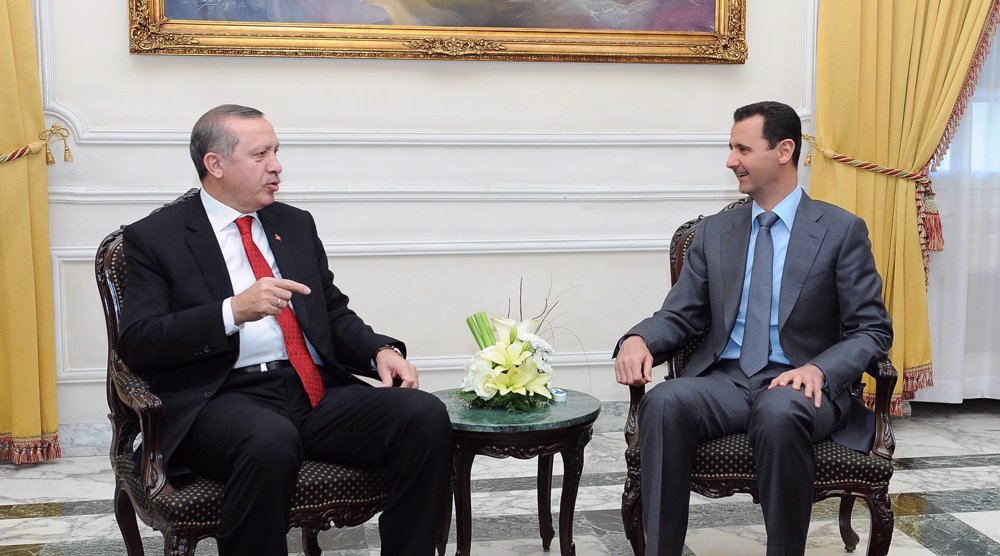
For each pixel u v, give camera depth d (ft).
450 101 13.39
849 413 8.24
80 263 12.73
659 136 13.83
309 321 8.10
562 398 8.68
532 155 13.65
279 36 12.74
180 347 7.34
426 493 7.30
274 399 7.75
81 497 11.12
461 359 13.71
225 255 8.07
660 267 14.12
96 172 12.67
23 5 11.98
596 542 9.58
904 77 13.67
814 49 14.02
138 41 12.37
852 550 9.34
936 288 14.67
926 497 10.94
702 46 13.64
